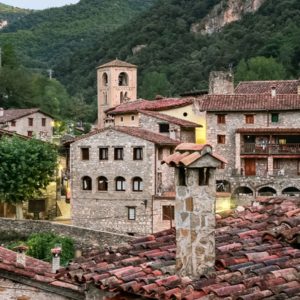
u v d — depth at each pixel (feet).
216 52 525.34
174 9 615.16
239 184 256.93
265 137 261.85
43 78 504.43
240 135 260.62
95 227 227.40
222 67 507.30
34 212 244.63
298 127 259.39
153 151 220.23
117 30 654.12
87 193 229.25
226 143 262.47
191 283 34.37
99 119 425.28
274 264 36.50
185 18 606.14
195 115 264.11
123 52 606.96
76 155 230.48
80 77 632.38
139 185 222.48
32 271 56.24
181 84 508.12
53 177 245.04
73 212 231.30
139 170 221.66
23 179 226.58
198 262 35.70
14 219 199.62
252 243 40.24
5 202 230.68
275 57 486.79
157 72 526.16
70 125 408.26
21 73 448.65
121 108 272.72
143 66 563.48
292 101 261.24
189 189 35.94
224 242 40.73
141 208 221.46
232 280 34.45
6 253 67.41
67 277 40.22
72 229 190.70
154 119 246.27
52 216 250.37
